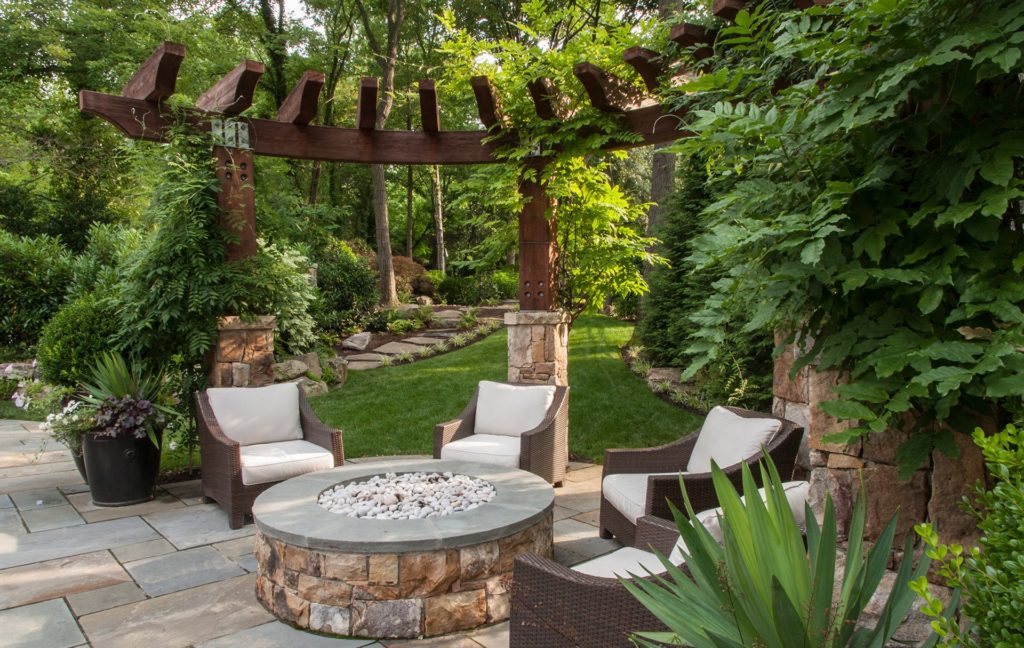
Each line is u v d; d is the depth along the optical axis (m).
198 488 5.11
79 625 2.83
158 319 4.96
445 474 3.89
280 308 5.36
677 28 3.58
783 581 1.47
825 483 2.27
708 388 6.66
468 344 11.45
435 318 13.45
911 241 1.89
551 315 5.57
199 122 4.95
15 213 12.80
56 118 13.66
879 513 2.15
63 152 13.19
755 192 2.02
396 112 19.19
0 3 12.83
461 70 5.10
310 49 17.02
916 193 1.85
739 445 3.34
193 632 2.78
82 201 13.22
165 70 4.54
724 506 1.55
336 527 2.88
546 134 5.12
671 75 4.04
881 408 1.94
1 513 4.45
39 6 13.20
